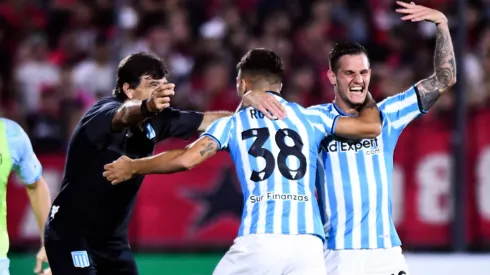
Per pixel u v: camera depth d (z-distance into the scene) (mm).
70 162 18328
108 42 38844
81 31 41375
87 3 42219
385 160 18516
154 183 33781
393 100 18797
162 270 31469
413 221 33781
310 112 17609
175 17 40969
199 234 33844
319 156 18531
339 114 18531
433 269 31172
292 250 16516
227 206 34000
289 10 42125
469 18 40438
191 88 38250
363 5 41906
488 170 33688
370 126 17547
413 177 33875
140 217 33625
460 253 32531
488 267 31344
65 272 18172
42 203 19078
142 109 16297
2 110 36594
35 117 35312
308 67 39188
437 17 18672
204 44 39156
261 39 40062
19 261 30875
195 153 16703
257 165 16938
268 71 17734
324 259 18281
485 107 35062
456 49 32219
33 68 38719
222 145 17078
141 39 40312
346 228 18219
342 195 18281
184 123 19516
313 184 17203
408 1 41875
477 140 33812
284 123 17250
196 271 31656
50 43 41281
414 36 40406
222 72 37438
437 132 33906
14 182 33688
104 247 18469
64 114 35500
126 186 18219
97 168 18062
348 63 18078
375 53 39750
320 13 41312
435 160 33844
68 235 18219
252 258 16531
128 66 18594
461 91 32281
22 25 41344
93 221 18250
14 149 17906
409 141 33969
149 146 18688
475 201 33719
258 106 17250
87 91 37625
